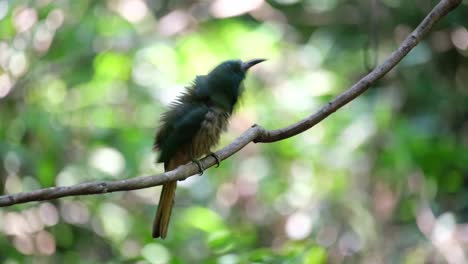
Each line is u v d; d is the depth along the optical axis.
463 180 13.43
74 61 12.99
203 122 7.08
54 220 11.98
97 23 12.93
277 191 13.26
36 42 12.38
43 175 11.28
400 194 12.73
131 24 13.36
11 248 11.34
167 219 6.77
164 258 9.55
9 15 11.80
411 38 6.11
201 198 13.36
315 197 13.03
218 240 8.80
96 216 12.22
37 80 12.41
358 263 12.55
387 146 12.59
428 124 13.30
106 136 12.66
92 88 12.91
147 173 12.48
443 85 13.93
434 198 13.12
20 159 11.45
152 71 13.34
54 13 12.56
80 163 12.19
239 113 12.72
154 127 12.89
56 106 12.63
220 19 14.40
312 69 13.99
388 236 12.66
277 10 15.24
